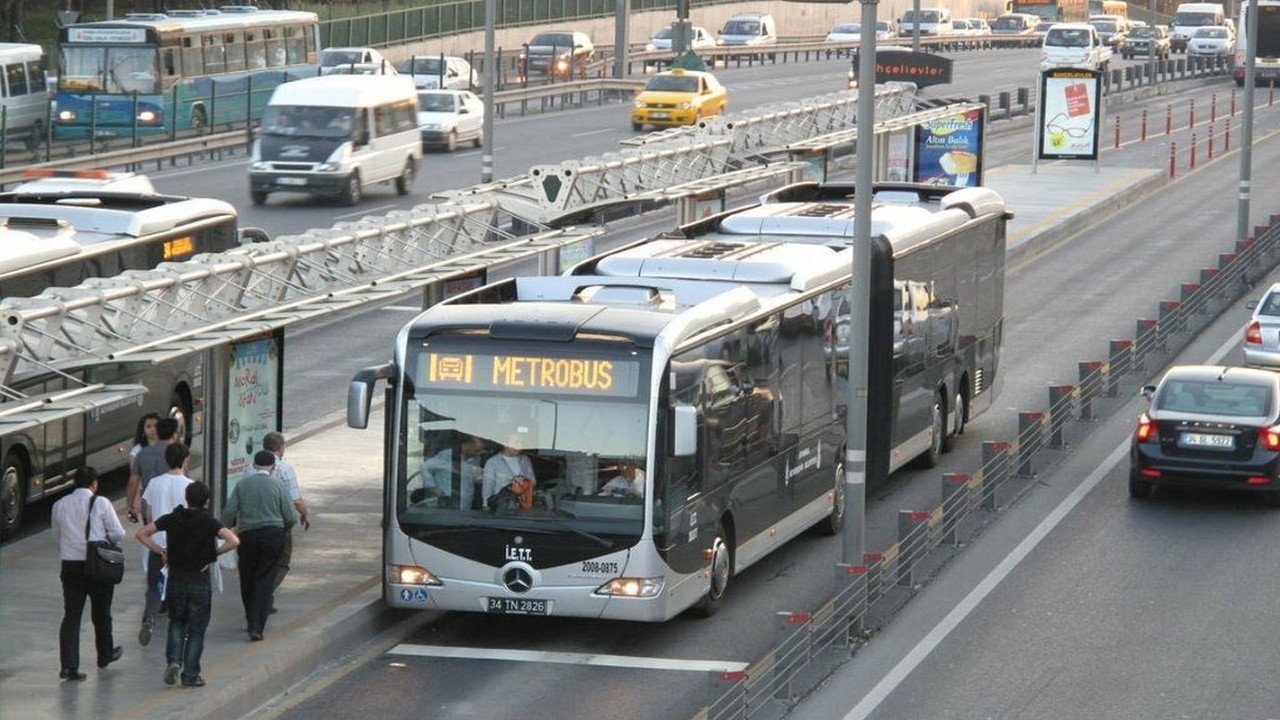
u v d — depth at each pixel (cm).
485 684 3969
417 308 9138
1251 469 5559
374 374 4166
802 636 3972
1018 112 18612
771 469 4800
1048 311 9231
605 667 4106
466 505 4181
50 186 6812
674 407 4166
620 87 19500
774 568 5012
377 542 4972
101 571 3738
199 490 3697
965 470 6153
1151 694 3941
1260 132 17325
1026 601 4666
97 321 4181
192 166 13588
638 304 4547
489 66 11156
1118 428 6838
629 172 7694
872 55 4334
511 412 4181
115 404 3603
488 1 11181
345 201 11694
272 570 4056
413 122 12512
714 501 4409
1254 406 5662
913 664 4144
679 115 16100
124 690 3688
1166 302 8275
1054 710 3831
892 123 11156
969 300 6538
